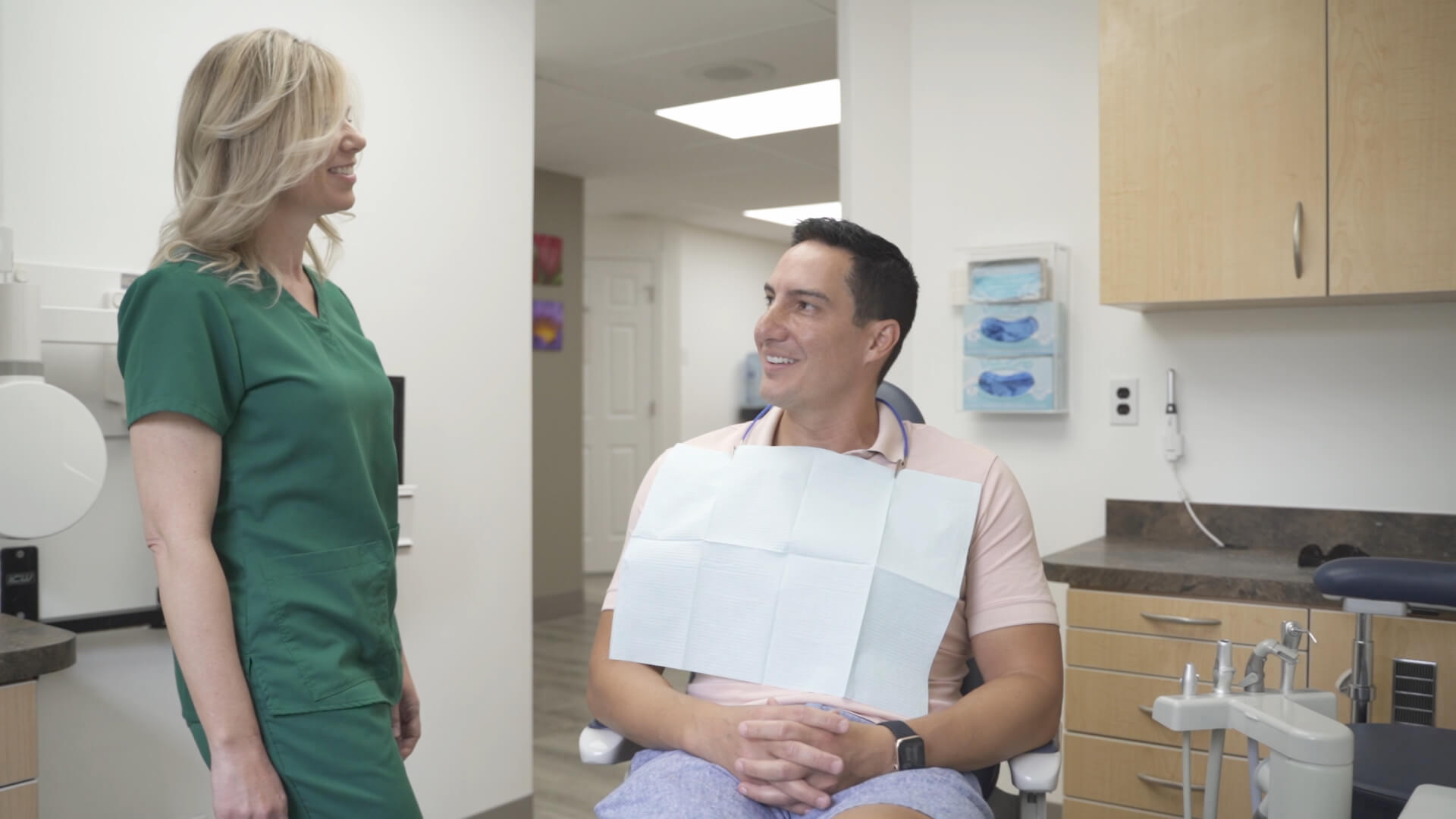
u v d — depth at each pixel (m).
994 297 2.74
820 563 1.33
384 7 2.47
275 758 1.23
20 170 1.88
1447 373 2.35
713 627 1.34
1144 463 2.66
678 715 1.26
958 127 2.90
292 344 1.28
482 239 2.69
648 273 7.06
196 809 2.14
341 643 1.29
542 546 5.69
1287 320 2.50
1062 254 2.73
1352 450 2.44
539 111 4.45
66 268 1.91
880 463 1.41
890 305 1.39
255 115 1.23
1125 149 2.37
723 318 7.67
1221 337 2.57
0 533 1.63
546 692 4.19
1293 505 2.50
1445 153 2.07
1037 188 2.79
